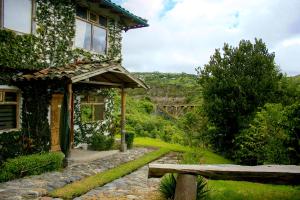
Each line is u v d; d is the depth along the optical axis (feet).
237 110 56.59
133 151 52.49
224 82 57.62
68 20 45.70
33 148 41.04
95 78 46.96
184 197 16.26
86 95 52.95
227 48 60.23
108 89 58.85
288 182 16.49
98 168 38.55
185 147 59.26
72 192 27.32
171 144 63.98
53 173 34.81
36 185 29.45
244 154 50.80
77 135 50.88
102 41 54.90
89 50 51.16
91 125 54.24
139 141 66.08
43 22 41.73
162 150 53.57
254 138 48.57
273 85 56.95
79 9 48.65
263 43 59.82
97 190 28.94
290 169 17.34
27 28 39.81
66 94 38.19
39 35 41.09
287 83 58.95
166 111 100.99
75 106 50.37
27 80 37.70
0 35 35.76
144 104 102.42
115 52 58.08
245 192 26.20
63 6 44.78
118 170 37.01
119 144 57.31
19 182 30.45
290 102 55.21
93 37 52.29
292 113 36.22
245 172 16.51
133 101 102.78
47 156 35.68
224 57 60.34
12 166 31.71
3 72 37.42
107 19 55.67
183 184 16.46
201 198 23.12
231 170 16.58
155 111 104.42
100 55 53.72
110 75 46.37
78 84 49.80
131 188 29.71
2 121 37.83
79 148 51.21
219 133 59.67
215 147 61.67
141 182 32.22
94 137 51.96
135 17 55.57
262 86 56.39
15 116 39.52
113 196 26.96
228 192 25.49
